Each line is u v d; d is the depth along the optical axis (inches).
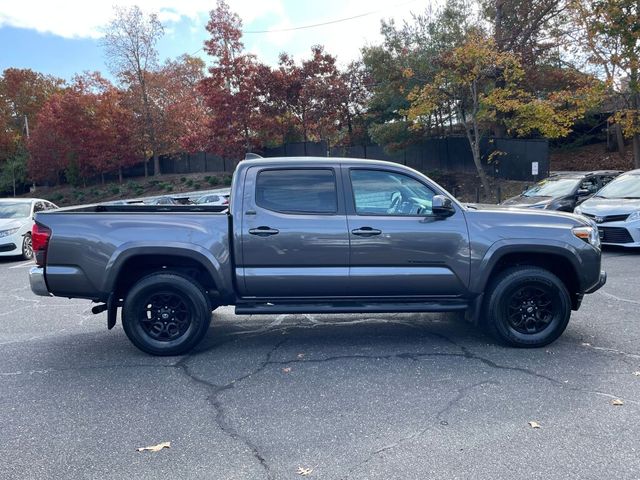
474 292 202.7
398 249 199.5
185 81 1834.4
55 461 130.6
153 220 200.2
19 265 491.2
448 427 143.3
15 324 267.9
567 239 200.7
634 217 395.9
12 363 204.7
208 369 192.9
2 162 2065.7
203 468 126.2
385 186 204.8
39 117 1775.3
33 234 202.7
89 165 1647.4
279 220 199.3
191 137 1314.0
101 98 1577.3
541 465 123.3
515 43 884.0
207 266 198.8
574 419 145.9
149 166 1740.9
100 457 132.2
